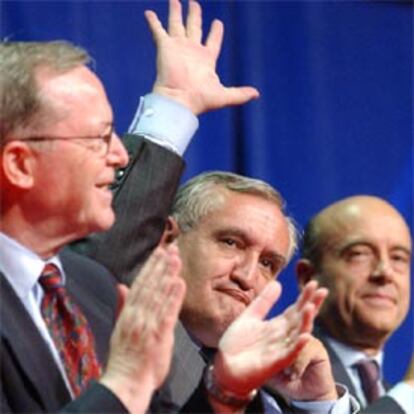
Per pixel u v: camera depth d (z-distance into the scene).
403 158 7.98
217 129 7.42
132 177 4.75
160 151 4.79
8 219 3.78
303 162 7.64
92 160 3.82
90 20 7.21
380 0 7.90
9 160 3.77
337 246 6.36
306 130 7.65
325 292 3.71
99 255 4.63
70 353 3.74
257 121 7.51
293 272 7.38
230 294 4.99
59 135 3.79
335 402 4.64
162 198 4.77
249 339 3.74
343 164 7.76
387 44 7.91
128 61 7.30
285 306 7.36
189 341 4.64
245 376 3.70
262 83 7.54
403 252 6.38
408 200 7.93
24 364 3.61
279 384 4.64
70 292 3.96
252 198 5.10
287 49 7.63
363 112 7.83
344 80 7.79
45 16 7.09
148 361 3.49
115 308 4.05
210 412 3.76
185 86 4.92
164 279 3.53
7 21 6.99
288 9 7.64
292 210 7.61
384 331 6.30
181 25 5.02
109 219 3.87
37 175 3.78
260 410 3.91
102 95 3.89
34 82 3.79
